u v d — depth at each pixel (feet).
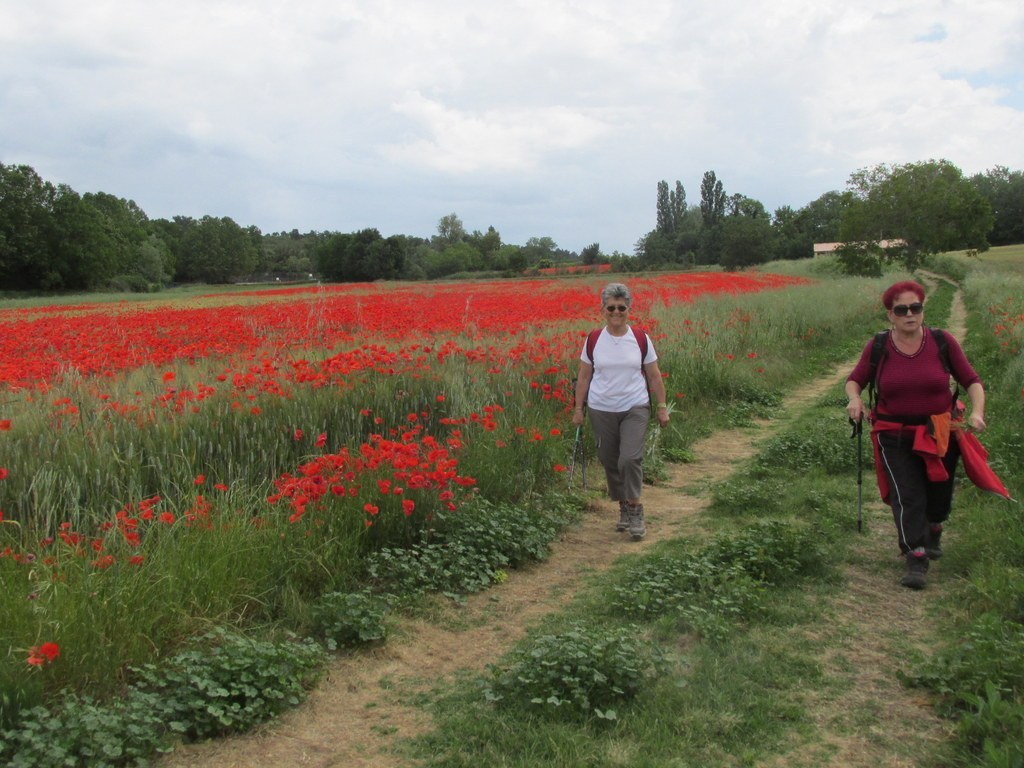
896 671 12.41
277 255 507.71
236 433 23.26
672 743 10.82
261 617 15.49
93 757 10.34
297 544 17.11
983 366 46.57
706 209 421.59
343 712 12.44
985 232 188.14
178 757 11.05
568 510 22.68
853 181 186.29
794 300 73.26
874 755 10.41
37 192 261.85
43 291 261.03
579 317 53.88
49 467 19.34
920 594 15.62
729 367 42.29
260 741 11.53
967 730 10.38
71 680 12.19
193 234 437.58
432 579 17.39
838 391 42.32
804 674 12.62
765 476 25.71
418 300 84.53
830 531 19.19
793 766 10.27
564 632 14.55
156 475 20.89
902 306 16.43
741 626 14.44
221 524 16.74
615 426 21.36
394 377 29.48
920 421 16.49
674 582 16.30
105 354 32.22
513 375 32.01
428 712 12.28
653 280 127.75
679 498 24.85
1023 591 13.99
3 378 25.46
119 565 14.52
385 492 18.89
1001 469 22.34
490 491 22.56
